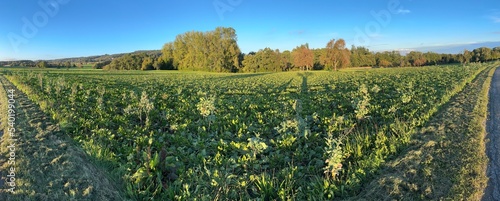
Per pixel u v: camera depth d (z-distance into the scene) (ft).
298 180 20.68
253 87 102.94
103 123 35.09
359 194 18.25
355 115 38.11
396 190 17.63
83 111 43.24
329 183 19.12
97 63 333.42
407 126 30.53
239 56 304.09
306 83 116.98
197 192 18.69
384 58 310.86
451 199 16.42
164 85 110.73
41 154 22.30
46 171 19.54
